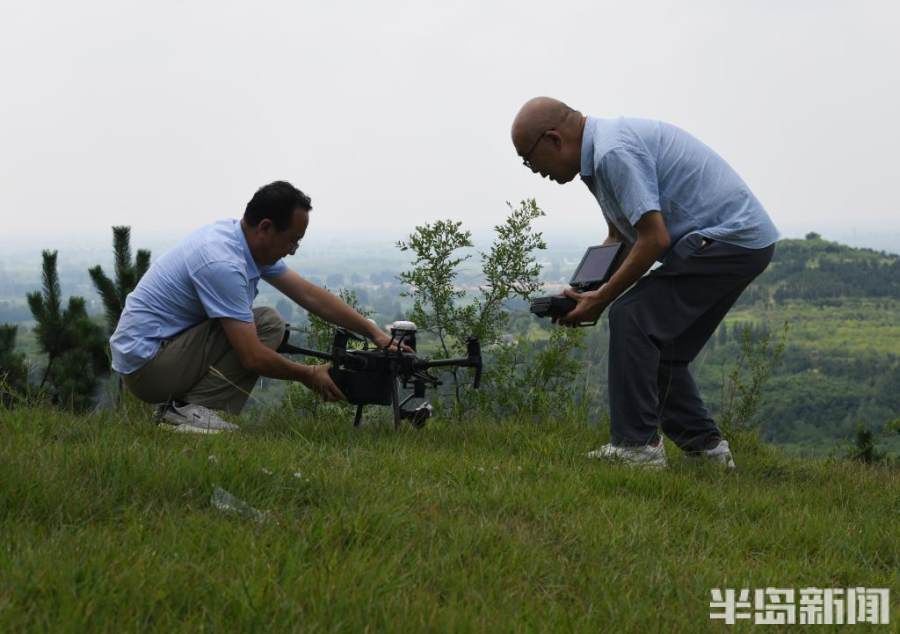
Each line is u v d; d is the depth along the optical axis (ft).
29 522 10.90
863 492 18.38
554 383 26.48
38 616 8.39
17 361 32.71
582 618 9.93
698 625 10.38
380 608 9.27
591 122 18.31
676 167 18.10
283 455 14.60
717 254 17.93
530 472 16.43
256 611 8.93
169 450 13.70
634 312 18.22
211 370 18.37
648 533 13.46
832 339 409.28
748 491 17.20
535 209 27.45
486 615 9.57
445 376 26.84
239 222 18.62
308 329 26.76
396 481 14.34
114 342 18.38
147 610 8.89
